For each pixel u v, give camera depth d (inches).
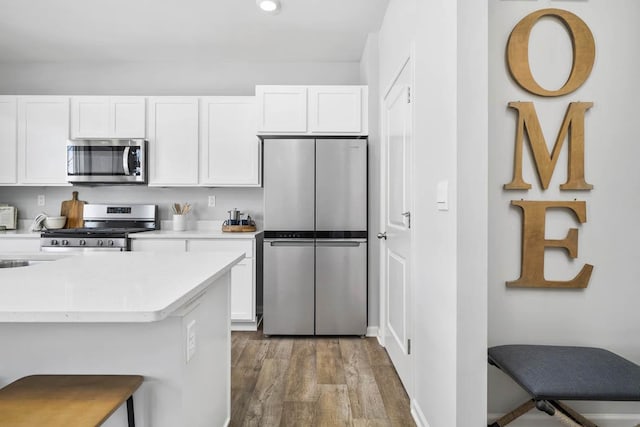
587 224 65.2
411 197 80.5
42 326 41.6
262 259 150.4
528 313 65.7
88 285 43.5
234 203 150.1
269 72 150.1
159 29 123.0
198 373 49.5
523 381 50.5
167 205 150.0
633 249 65.1
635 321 65.3
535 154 64.1
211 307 56.2
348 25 120.2
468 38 54.3
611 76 64.8
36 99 137.0
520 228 65.2
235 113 137.3
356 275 123.9
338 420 73.5
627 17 64.6
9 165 137.6
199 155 138.1
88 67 149.9
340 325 123.8
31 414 33.4
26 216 149.8
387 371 96.4
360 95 128.0
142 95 150.5
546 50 64.6
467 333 54.5
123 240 126.7
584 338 65.6
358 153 124.0
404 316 86.7
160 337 41.6
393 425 72.3
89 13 112.8
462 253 54.5
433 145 65.7
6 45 134.9
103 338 41.5
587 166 65.2
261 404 79.1
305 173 124.0
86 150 135.1
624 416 65.6
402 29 90.0
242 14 113.2
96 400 35.8
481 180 54.6
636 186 65.0
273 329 123.6
